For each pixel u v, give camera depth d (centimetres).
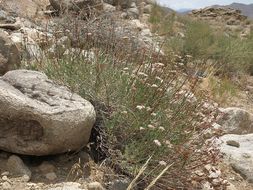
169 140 361
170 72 428
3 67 405
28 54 456
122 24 753
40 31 638
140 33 835
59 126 319
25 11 803
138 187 341
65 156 346
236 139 518
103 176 332
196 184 373
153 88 386
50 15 792
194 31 1066
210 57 968
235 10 2219
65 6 817
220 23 1977
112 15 743
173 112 386
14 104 315
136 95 379
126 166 340
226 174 450
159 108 380
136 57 455
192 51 920
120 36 623
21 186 305
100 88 384
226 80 805
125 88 386
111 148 351
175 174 348
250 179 451
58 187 302
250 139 520
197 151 377
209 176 367
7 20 708
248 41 1127
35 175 322
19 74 356
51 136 320
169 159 346
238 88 862
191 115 400
